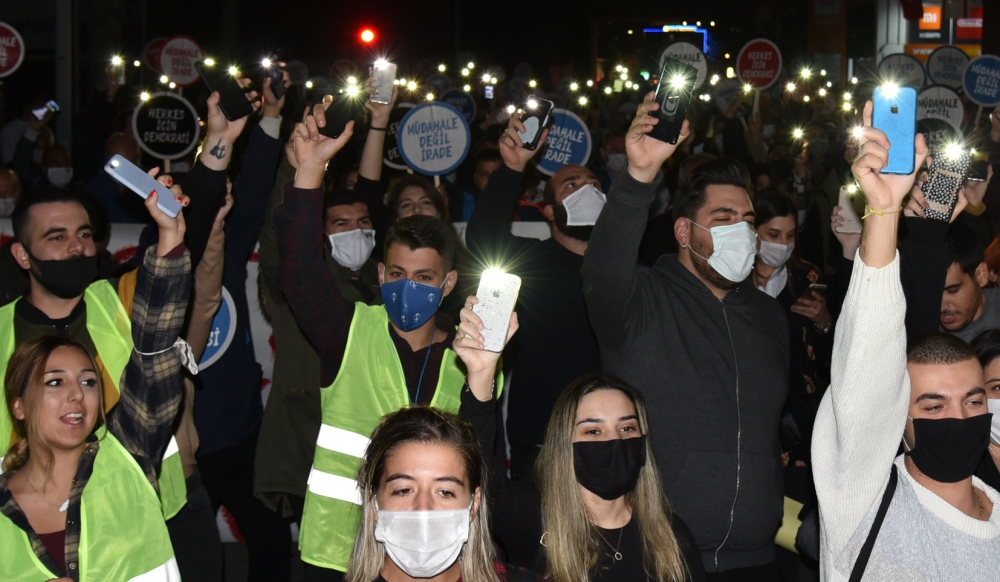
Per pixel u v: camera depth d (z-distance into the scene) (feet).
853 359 8.96
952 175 11.68
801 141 38.01
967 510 9.61
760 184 27.58
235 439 16.25
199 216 13.51
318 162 12.09
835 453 9.54
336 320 12.76
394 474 8.54
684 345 12.53
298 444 15.11
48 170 30.35
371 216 19.40
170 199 10.23
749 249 12.46
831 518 9.56
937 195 11.71
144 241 15.40
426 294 12.77
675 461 12.23
